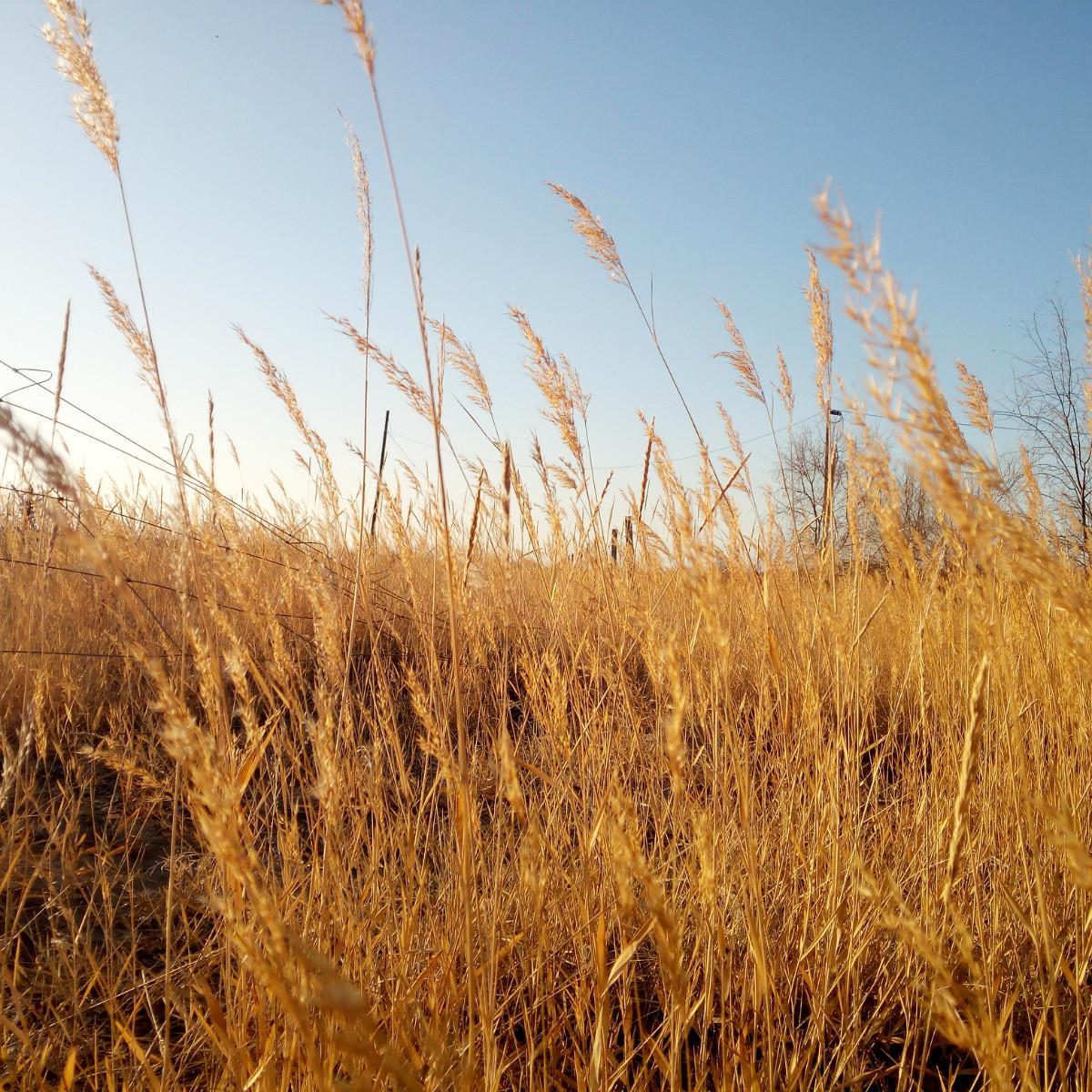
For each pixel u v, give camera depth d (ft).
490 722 11.94
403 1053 5.09
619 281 9.52
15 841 8.25
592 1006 6.72
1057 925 7.12
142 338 6.16
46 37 5.99
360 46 4.91
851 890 7.09
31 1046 5.30
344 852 7.38
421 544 11.24
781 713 7.91
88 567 13.34
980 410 7.82
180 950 7.59
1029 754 8.09
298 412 9.86
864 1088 6.49
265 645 7.70
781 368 10.44
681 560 4.87
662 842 8.22
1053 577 3.80
